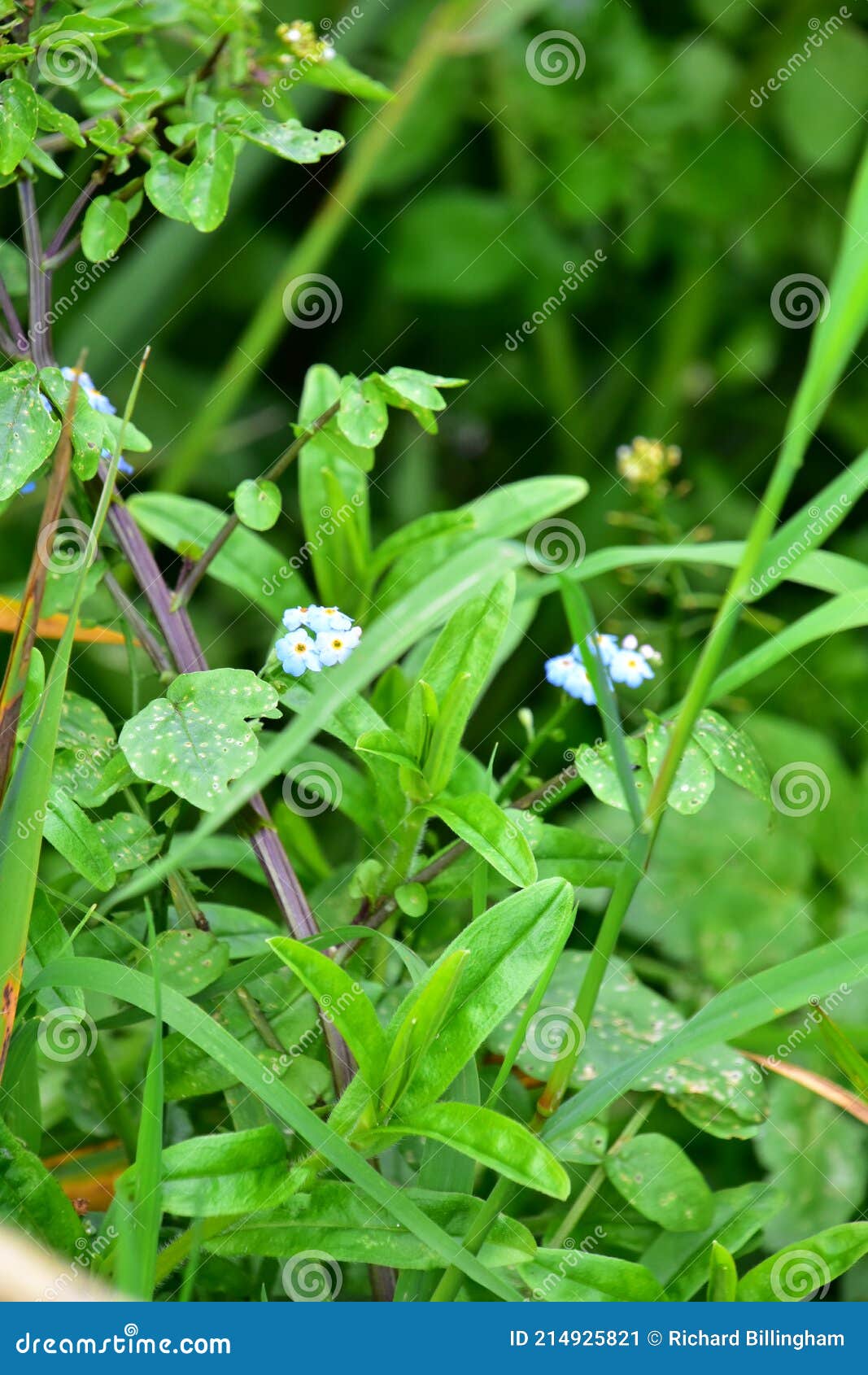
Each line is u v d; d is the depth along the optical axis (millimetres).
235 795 644
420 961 685
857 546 1065
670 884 824
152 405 1096
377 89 748
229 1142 663
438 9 1051
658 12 1094
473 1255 666
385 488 1120
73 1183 732
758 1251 773
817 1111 779
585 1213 732
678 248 1083
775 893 826
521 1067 734
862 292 639
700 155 1064
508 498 776
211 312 1125
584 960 754
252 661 1046
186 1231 677
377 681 791
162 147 758
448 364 1142
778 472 649
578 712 950
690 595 826
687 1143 785
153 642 724
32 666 696
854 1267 762
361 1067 672
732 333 1109
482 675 713
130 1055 782
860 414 1108
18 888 660
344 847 906
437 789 707
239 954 729
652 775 711
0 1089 687
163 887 725
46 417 693
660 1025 742
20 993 675
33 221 716
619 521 840
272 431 1140
